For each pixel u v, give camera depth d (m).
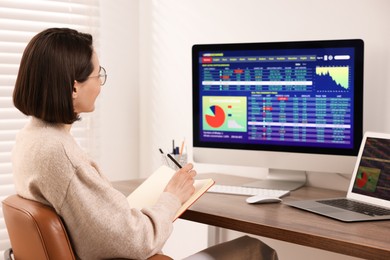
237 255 1.86
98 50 2.91
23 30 2.73
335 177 2.22
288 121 2.14
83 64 1.57
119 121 3.03
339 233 1.54
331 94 2.04
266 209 1.85
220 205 1.91
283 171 2.32
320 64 2.05
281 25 2.38
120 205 1.49
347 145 2.04
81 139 2.92
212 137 2.31
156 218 1.57
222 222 1.75
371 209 1.81
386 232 1.56
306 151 2.12
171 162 2.45
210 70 2.28
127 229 1.48
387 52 2.06
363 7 2.12
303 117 2.11
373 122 2.12
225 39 2.60
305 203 1.89
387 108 2.07
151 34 2.97
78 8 2.85
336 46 2.01
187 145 2.81
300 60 2.09
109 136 3.00
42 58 1.52
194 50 2.29
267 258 1.95
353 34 2.16
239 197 2.04
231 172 2.61
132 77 3.05
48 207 1.49
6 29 2.69
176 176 1.76
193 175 1.80
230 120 2.26
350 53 1.99
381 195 1.85
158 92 2.96
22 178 1.54
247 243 1.92
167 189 1.72
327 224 1.65
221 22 2.61
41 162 1.47
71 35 1.58
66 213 1.47
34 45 1.54
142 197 1.84
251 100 2.21
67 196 1.46
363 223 1.66
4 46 2.69
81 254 1.50
